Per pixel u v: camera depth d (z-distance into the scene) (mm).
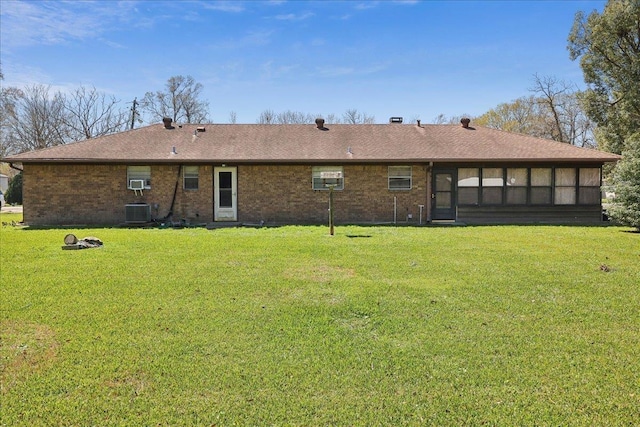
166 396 2918
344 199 15062
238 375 3211
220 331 4094
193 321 4363
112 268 6848
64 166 14523
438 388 3027
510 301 5051
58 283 5867
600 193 15258
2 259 7609
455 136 17141
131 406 2795
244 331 4098
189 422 2613
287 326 4227
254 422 2621
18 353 3580
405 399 2887
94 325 4246
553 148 15719
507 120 41219
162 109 41594
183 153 14859
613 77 24406
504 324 4285
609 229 12617
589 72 25203
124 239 10383
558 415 2691
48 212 14562
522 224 14359
